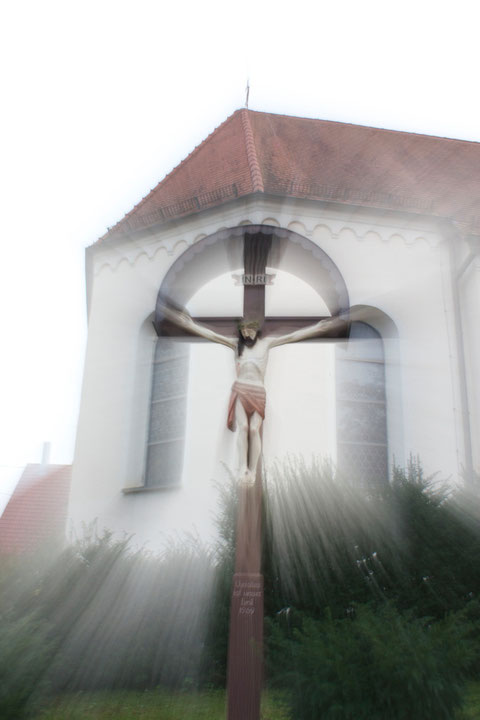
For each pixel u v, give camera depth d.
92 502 14.80
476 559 9.85
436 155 20.38
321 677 6.03
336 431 13.99
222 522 10.91
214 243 9.12
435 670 5.88
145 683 8.88
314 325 8.44
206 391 14.16
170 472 14.52
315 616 9.47
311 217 15.38
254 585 6.91
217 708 7.84
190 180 18.03
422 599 9.59
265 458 12.99
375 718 5.80
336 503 10.47
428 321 15.23
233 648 6.68
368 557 10.05
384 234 15.56
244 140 18.39
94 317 16.06
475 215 16.47
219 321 8.51
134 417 15.16
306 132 20.30
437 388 14.84
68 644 9.02
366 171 18.62
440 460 14.44
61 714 7.35
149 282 15.76
